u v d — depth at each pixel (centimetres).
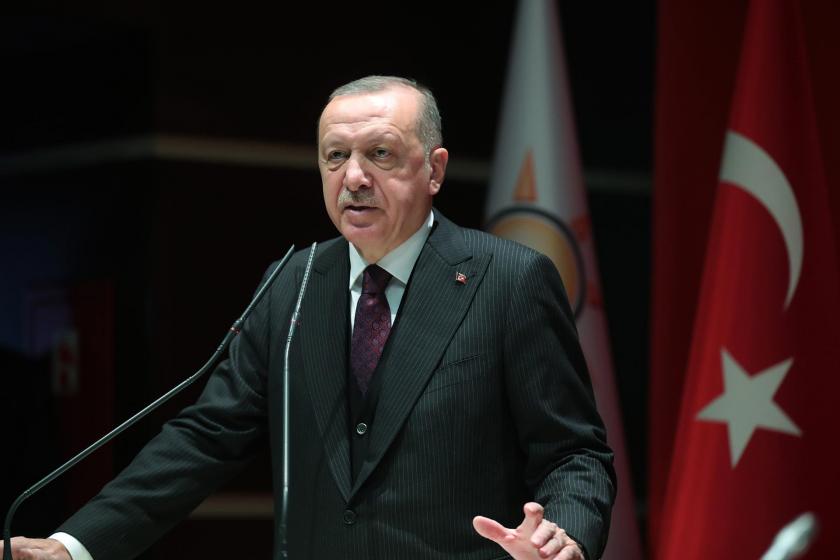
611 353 1766
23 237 1773
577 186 1625
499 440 865
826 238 1523
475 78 1800
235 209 1648
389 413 852
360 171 869
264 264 1658
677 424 1705
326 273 926
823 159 1703
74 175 1709
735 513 1487
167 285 1608
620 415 1606
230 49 1655
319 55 1705
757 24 1562
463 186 1791
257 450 954
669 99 1711
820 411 1493
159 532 911
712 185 1725
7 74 1795
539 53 1639
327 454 862
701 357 1536
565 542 757
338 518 848
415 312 880
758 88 1548
